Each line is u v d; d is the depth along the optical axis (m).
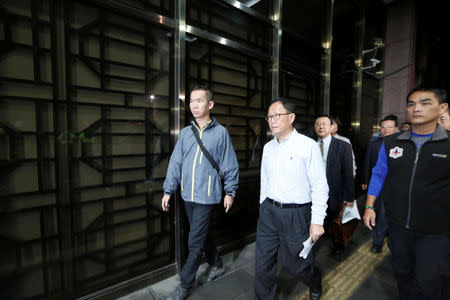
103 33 1.69
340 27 4.11
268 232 1.53
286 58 3.17
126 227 1.89
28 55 1.40
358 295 1.84
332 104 4.07
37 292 1.50
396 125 2.62
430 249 1.22
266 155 1.58
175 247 2.14
